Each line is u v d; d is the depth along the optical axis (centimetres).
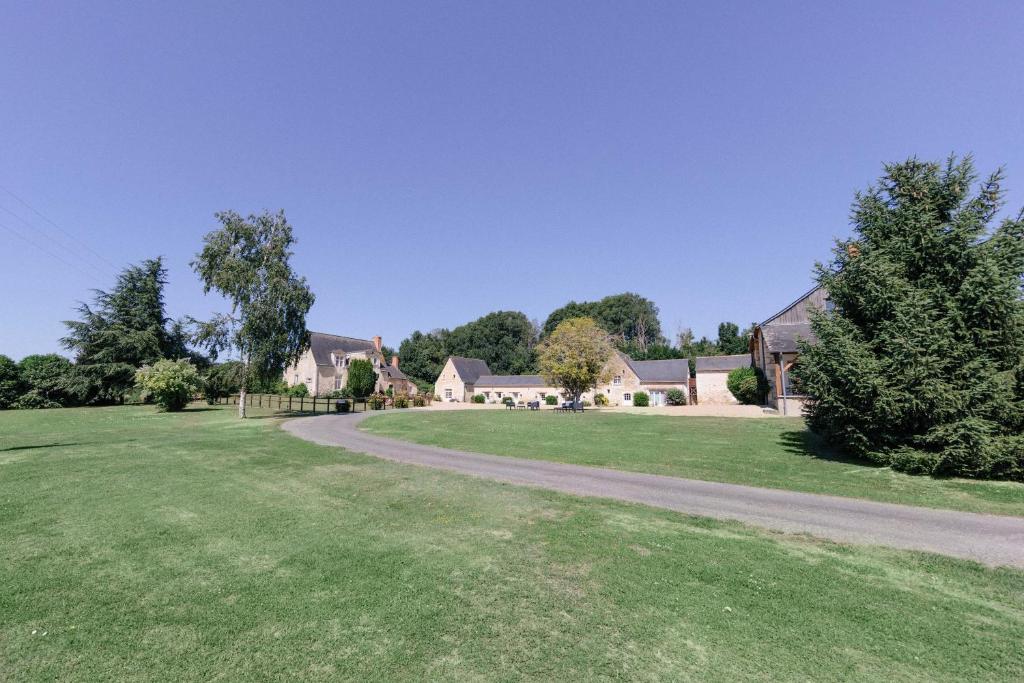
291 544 718
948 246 1273
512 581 591
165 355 4825
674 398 5462
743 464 1381
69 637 463
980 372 1144
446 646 451
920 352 1188
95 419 3023
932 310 1211
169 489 1073
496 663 424
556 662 426
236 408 4056
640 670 414
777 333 3350
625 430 2320
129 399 4459
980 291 1177
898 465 1244
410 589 568
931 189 1380
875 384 1228
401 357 9344
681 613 512
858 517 863
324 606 526
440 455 1564
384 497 1004
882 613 512
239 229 3094
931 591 565
